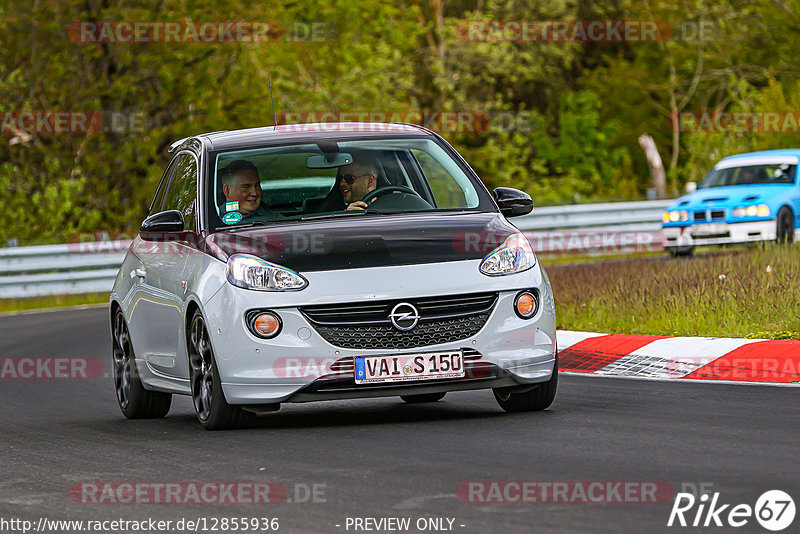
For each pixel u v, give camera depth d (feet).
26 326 223.10
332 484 75.46
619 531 61.16
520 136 488.02
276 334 94.17
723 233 265.95
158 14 370.32
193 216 106.22
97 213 355.97
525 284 96.73
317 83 438.81
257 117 384.88
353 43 456.86
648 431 89.20
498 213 105.91
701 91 521.65
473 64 495.00
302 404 117.80
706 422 92.27
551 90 541.34
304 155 109.50
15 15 365.20
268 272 95.30
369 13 463.42
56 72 367.04
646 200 366.22
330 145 110.93
